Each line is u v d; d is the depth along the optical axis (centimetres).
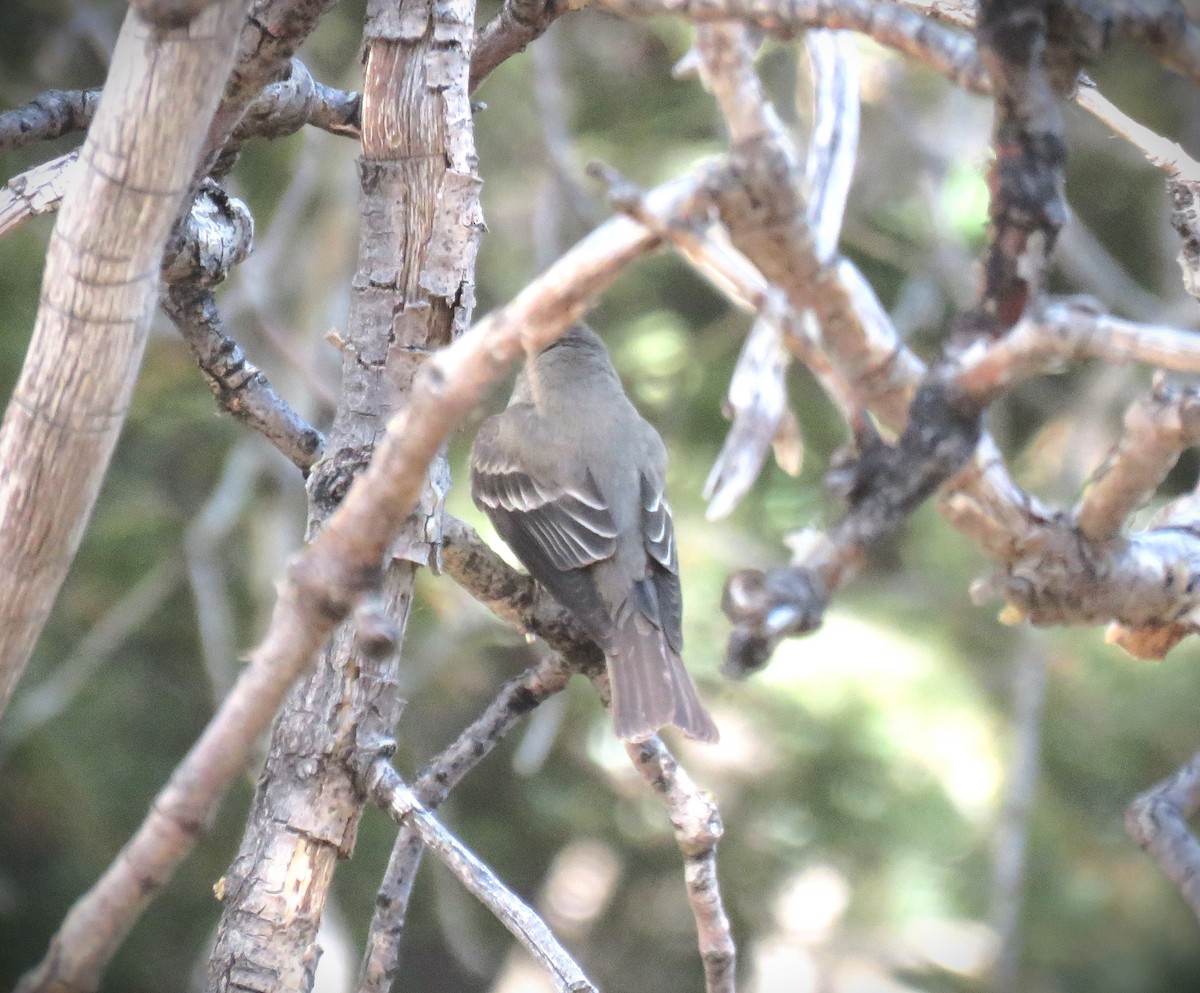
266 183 1362
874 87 1351
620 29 1415
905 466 309
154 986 1263
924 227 1388
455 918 1478
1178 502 455
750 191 303
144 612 1303
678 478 1337
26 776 1264
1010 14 323
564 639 764
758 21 317
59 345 358
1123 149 1353
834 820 1348
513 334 305
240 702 323
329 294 1352
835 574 304
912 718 1317
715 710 1340
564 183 1330
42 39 1300
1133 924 1318
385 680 513
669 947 1506
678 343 1356
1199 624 423
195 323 612
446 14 529
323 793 508
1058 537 399
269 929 499
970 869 1336
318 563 320
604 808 1470
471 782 1492
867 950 1380
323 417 1351
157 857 326
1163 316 1343
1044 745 1348
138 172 343
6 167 1196
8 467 368
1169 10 327
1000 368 307
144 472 1373
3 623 379
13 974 1217
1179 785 365
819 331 328
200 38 334
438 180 529
